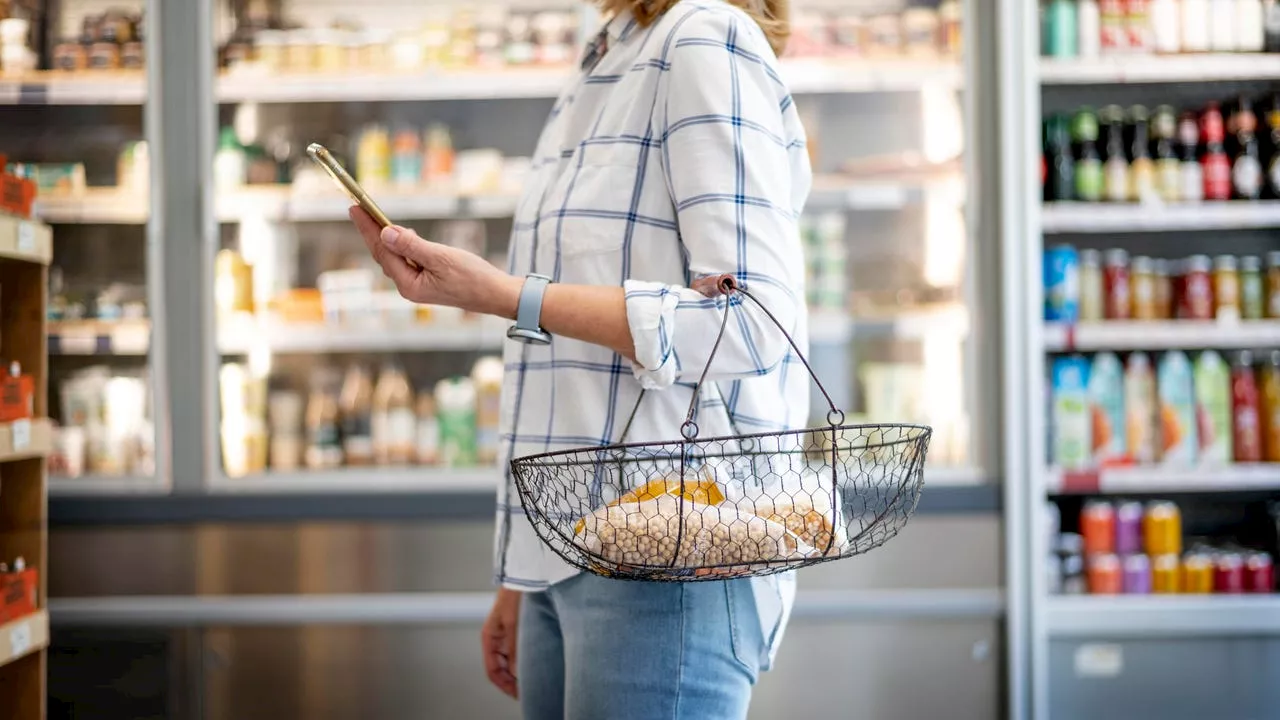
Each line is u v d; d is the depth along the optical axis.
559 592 1.01
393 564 2.51
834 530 0.81
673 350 0.88
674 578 0.81
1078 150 2.75
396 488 2.53
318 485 2.58
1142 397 2.72
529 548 1.04
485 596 2.50
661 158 0.99
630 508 0.81
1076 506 2.94
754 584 1.01
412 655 2.51
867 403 2.90
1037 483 2.52
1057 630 2.53
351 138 2.94
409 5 3.04
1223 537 2.94
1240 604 2.55
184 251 2.56
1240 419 2.74
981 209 2.57
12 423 1.72
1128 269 2.77
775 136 0.97
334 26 2.90
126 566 2.49
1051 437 2.69
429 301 0.92
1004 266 2.53
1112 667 2.54
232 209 2.71
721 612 0.97
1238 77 2.69
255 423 2.80
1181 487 2.75
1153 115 2.86
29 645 1.72
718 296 0.89
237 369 2.78
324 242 3.01
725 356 0.89
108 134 2.95
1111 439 2.71
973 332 2.57
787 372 1.04
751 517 0.80
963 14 2.58
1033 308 2.52
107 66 2.68
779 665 2.53
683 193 0.94
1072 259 2.69
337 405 2.87
